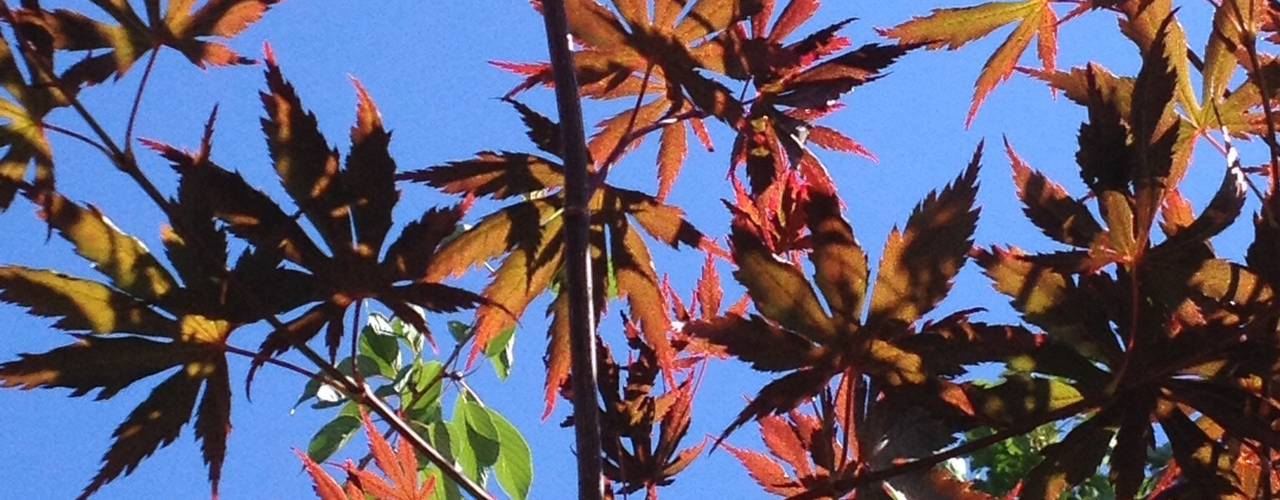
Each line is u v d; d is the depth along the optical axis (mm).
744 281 476
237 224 479
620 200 547
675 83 532
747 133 519
